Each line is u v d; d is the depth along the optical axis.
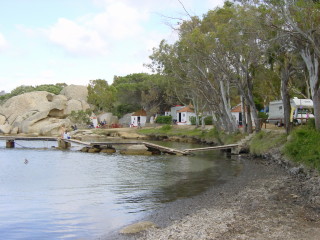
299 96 45.69
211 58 34.97
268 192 15.30
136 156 33.50
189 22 34.94
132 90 87.44
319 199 13.03
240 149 33.94
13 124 77.44
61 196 15.46
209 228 10.05
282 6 18.12
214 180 19.62
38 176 21.25
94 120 82.88
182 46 37.25
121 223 11.37
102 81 97.12
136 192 16.41
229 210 12.30
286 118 28.16
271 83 41.38
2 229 10.81
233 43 27.59
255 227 10.02
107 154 35.50
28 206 13.59
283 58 27.72
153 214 12.35
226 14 29.70
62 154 35.34
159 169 24.34
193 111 74.75
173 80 53.94
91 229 10.77
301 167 19.14
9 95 114.12
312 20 18.70
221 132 46.72
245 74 34.03
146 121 83.31
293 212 11.67
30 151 38.53
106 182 19.14
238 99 67.44
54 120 75.88
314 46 18.50
